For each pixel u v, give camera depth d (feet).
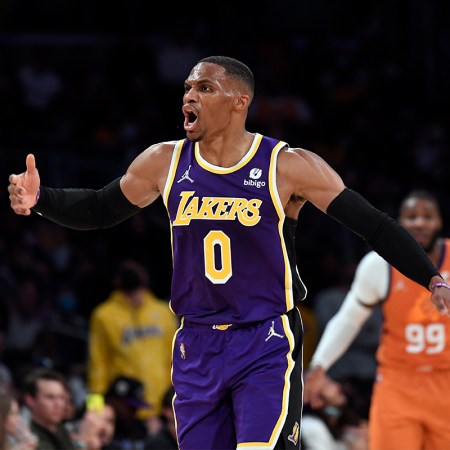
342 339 41.24
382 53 112.98
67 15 111.14
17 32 106.22
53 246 76.54
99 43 103.86
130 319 57.06
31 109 94.07
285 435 26.13
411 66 112.06
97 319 56.80
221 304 26.71
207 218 26.53
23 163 81.66
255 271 26.61
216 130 26.81
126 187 28.07
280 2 115.24
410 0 112.98
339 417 50.03
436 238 40.27
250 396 26.14
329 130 101.30
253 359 26.37
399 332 39.47
